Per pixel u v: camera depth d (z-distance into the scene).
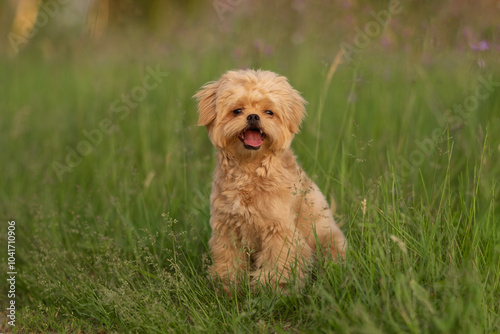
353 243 4.02
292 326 3.54
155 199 5.81
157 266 4.55
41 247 4.95
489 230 3.84
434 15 6.07
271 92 4.32
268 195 4.18
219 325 3.68
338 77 7.23
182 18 9.36
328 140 6.02
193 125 6.66
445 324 2.83
